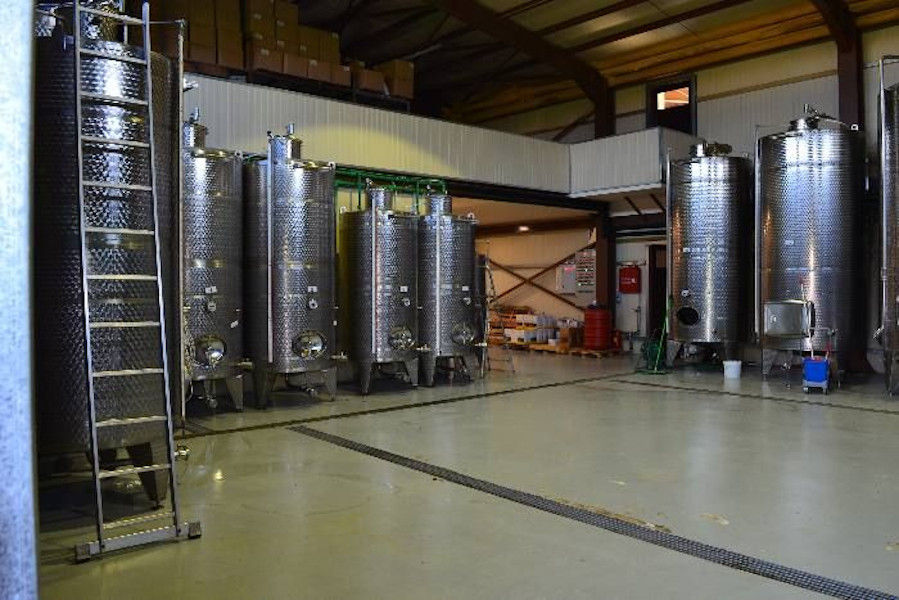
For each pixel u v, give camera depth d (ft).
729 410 23.21
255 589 9.48
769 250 30.04
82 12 12.39
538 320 45.27
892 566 10.23
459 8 36.35
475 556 10.65
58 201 11.73
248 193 24.21
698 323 32.94
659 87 42.47
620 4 36.04
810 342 28.71
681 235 33.50
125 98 12.26
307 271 23.84
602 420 21.48
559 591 9.39
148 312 12.50
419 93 52.80
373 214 26.27
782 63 36.94
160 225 13.10
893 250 25.99
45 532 11.73
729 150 33.58
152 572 10.06
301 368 23.90
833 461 16.35
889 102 26.09
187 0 30.45
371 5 39.27
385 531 11.76
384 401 25.14
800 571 10.05
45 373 11.74
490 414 22.59
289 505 13.20
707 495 13.73
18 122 3.30
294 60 32.89
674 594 9.30
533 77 48.06
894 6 31.96
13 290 3.28
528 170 37.58
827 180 28.50
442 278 28.45
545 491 14.02
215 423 21.17
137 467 11.81
